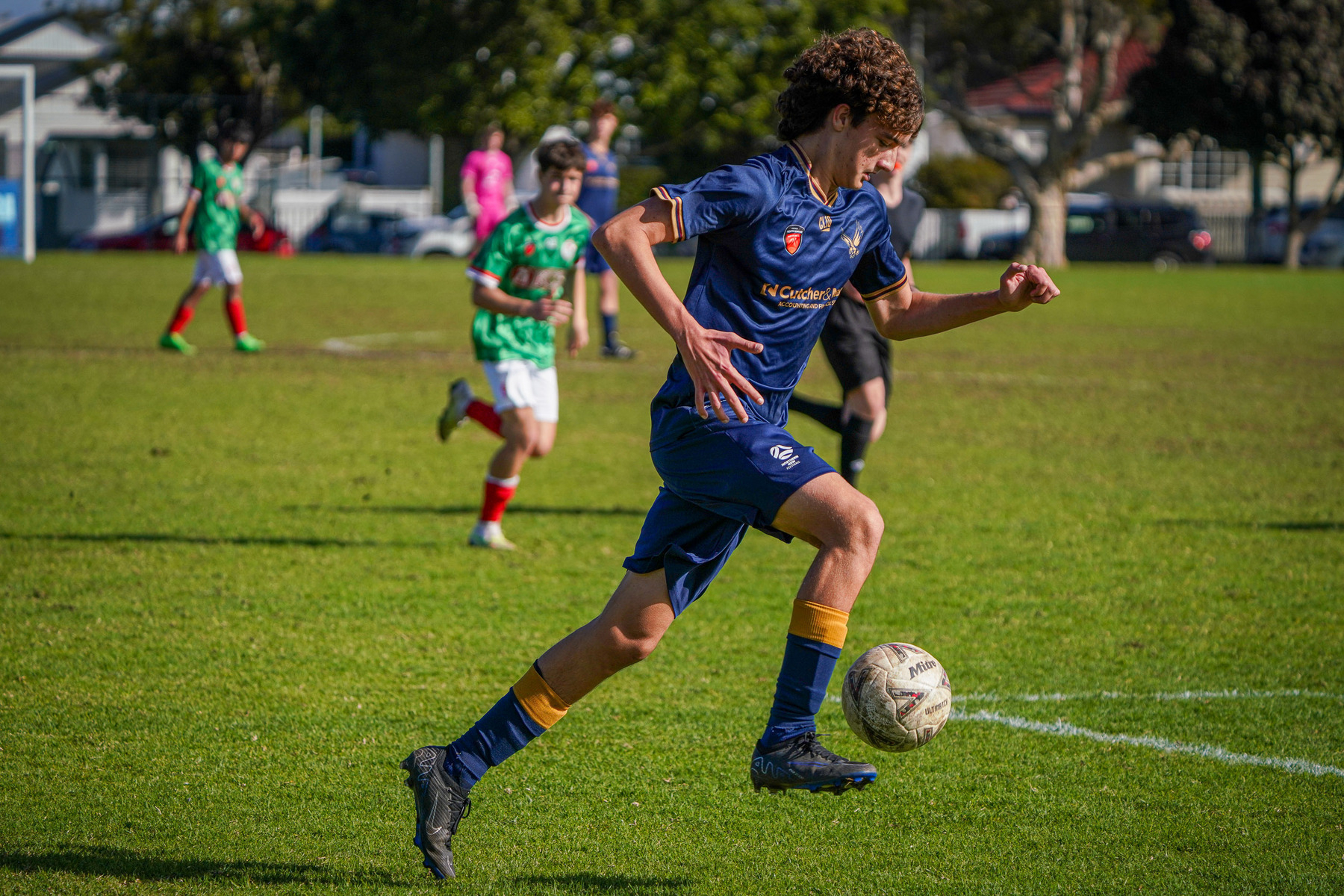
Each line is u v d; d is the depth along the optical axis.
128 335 27.72
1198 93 63.66
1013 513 13.98
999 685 8.69
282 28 61.88
